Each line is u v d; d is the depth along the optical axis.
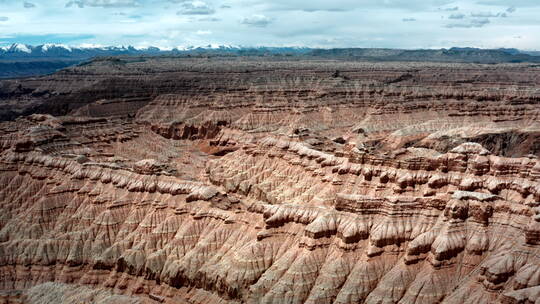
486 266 97.38
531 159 115.38
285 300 100.94
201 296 110.38
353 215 110.81
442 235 105.12
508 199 112.62
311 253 107.50
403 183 124.94
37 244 128.75
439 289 98.62
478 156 119.94
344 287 101.56
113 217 131.62
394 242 106.62
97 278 121.19
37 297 112.56
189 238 122.12
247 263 108.56
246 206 131.12
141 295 116.12
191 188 132.50
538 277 92.12
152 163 141.00
